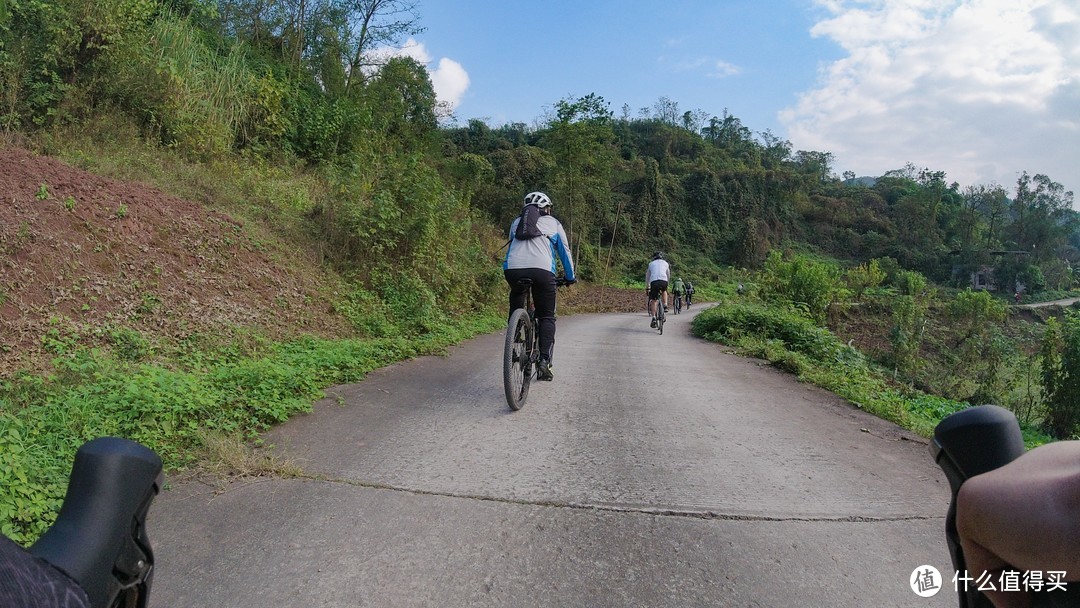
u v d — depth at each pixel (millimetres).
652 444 4047
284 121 13477
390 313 8867
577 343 9930
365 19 19078
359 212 9523
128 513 954
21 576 741
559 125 28312
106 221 6344
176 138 10320
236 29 17094
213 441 3373
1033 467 738
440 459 3494
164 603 2055
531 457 3629
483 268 14195
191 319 5953
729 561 2508
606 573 2365
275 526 2596
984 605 792
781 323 12023
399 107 21641
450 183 22672
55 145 8000
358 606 2080
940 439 857
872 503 3197
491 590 2211
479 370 6461
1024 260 74875
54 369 4340
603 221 58250
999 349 16516
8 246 5184
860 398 5988
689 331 14547
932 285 69375
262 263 7836
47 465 2926
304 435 3816
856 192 93062
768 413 5230
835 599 2273
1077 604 682
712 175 75625
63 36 8734
